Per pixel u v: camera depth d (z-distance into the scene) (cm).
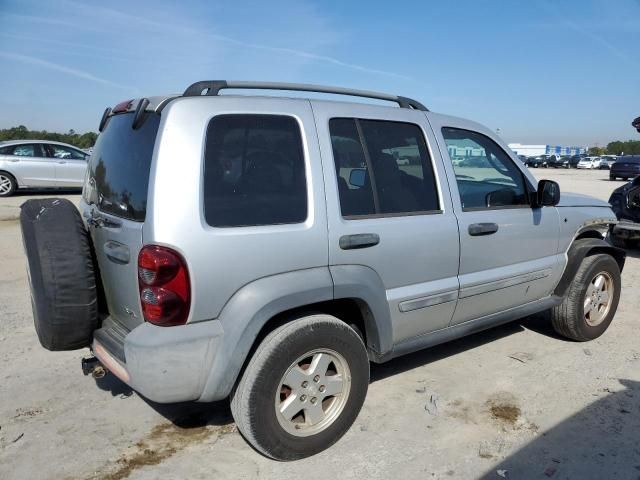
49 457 303
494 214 389
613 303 491
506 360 438
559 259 447
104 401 367
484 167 396
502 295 404
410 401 369
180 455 307
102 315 321
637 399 373
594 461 302
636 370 420
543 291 444
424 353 452
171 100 275
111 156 317
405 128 353
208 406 364
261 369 276
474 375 409
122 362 271
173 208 254
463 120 396
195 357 261
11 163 1440
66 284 285
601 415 351
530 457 306
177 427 337
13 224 1038
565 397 375
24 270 709
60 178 1502
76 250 290
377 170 330
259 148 284
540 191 411
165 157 258
